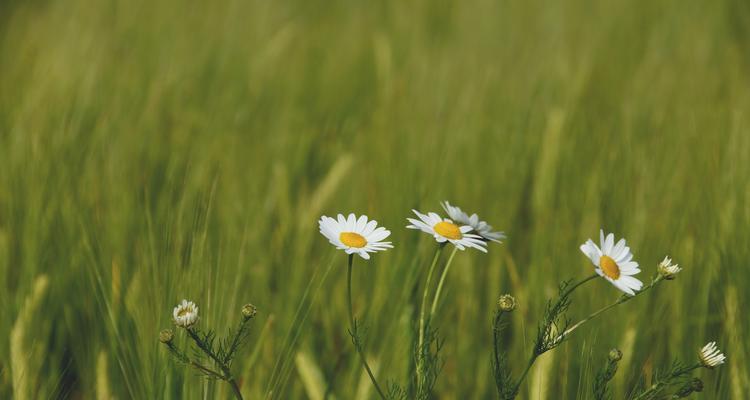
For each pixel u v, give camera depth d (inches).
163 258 56.5
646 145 65.8
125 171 63.2
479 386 58.5
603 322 58.2
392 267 59.8
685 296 59.1
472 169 65.6
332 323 60.4
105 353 57.0
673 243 60.6
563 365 57.5
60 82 74.5
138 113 73.1
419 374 53.9
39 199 60.4
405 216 60.8
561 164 64.2
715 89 83.4
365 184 64.4
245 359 57.1
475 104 75.8
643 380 57.4
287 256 61.0
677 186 62.9
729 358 56.8
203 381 54.8
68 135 63.4
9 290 59.8
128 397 57.7
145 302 56.8
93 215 60.4
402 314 57.3
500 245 61.9
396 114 75.4
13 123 65.1
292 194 66.6
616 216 61.6
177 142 66.1
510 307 52.7
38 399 57.1
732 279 58.2
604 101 83.4
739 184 60.5
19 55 87.3
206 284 55.7
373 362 56.8
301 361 57.0
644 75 90.9
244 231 59.9
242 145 71.3
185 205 59.4
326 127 76.2
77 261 59.9
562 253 60.5
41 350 57.7
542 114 73.1
